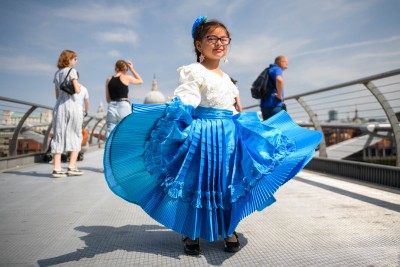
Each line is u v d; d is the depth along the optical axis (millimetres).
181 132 1712
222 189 1764
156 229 2299
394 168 3686
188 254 1787
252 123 1913
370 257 1694
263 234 2146
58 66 4965
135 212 2799
